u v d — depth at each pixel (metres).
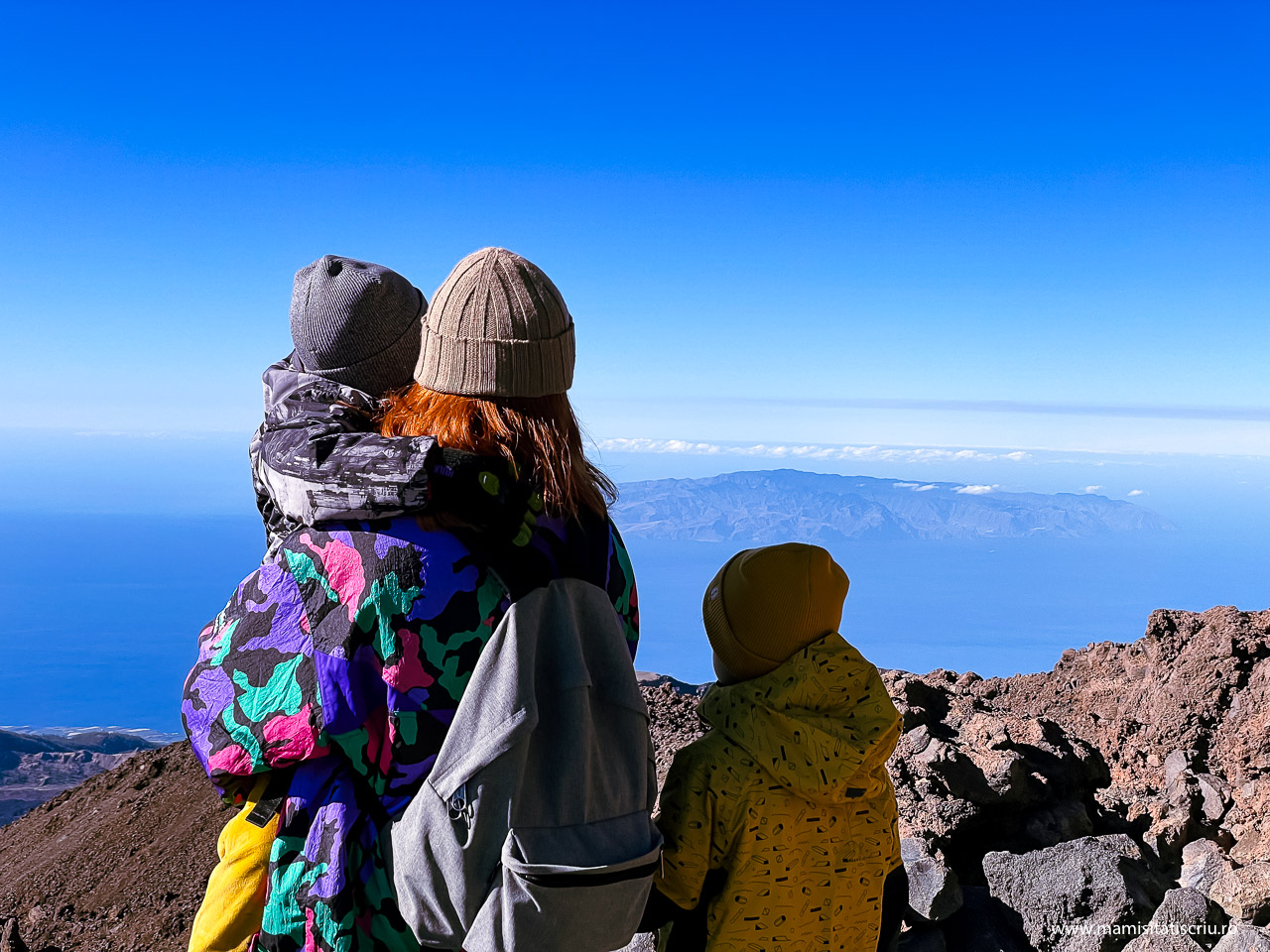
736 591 2.11
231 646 1.49
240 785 1.60
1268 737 4.49
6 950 5.17
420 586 1.44
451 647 1.46
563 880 1.40
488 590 1.50
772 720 2.02
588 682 1.56
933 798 3.78
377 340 1.87
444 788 1.41
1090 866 3.39
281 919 1.48
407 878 1.43
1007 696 6.11
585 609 1.64
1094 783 4.49
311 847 1.47
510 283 1.60
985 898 3.50
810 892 2.05
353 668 1.45
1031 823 3.87
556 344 1.64
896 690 4.94
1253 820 3.99
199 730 1.50
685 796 2.08
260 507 1.76
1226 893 3.42
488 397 1.61
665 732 5.23
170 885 5.41
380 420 1.78
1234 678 4.93
